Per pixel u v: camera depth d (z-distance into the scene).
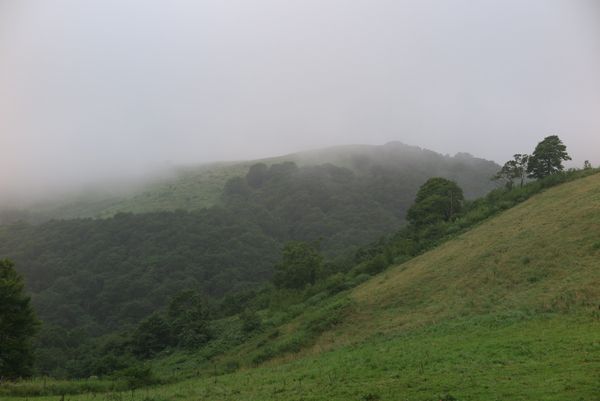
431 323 34.53
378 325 40.91
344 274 71.62
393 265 64.00
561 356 19.41
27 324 42.91
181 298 77.00
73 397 24.81
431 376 19.08
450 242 60.00
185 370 49.09
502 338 24.27
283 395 19.80
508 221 55.97
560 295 29.83
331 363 28.00
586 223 41.38
